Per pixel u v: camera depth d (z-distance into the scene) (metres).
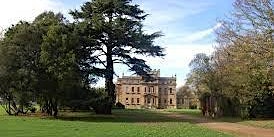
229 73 51.84
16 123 39.81
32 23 54.28
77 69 49.91
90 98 54.28
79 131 30.42
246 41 35.03
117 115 61.50
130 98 166.62
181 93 164.12
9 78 53.09
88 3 58.28
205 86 68.94
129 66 61.94
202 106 71.88
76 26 52.81
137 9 58.81
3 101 62.06
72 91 51.44
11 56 51.88
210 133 30.84
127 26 56.88
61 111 66.19
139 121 48.22
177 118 57.25
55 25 50.88
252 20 34.47
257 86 49.19
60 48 48.88
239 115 57.34
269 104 52.47
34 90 52.22
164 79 169.50
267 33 33.22
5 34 55.59
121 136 26.75
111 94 59.25
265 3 33.78
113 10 58.25
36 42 52.06
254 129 36.28
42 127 34.31
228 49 42.25
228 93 55.09
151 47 59.78
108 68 58.25
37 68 51.69
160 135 27.97
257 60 34.06
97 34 56.16
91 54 55.38
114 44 58.44
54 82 50.75
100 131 30.75
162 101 168.50
